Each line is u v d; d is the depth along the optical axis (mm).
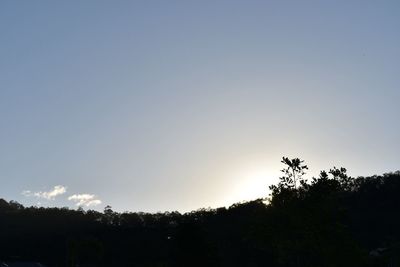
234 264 69688
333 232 27297
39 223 132375
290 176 28781
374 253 64562
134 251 106312
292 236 27844
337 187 28219
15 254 111125
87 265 98562
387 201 105188
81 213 141375
